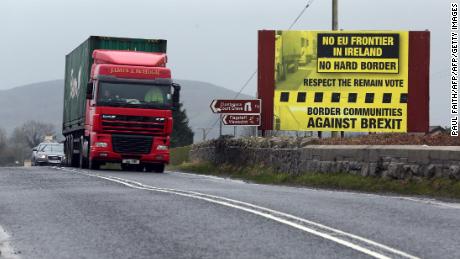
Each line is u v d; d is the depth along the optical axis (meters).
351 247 13.45
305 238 14.44
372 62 47.94
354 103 47.94
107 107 41.12
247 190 26.16
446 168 25.69
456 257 12.63
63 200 21.22
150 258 12.56
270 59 48.19
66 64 58.38
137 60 42.25
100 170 43.59
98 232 15.32
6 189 25.47
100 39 46.50
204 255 12.77
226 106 44.31
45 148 76.12
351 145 32.31
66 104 56.62
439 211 19.38
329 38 48.03
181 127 137.25
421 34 47.75
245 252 13.02
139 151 41.59
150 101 41.62
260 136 48.03
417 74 47.75
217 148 49.47
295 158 36.47
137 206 19.55
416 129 47.72
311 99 48.06
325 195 24.25
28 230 15.67
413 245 13.77
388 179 28.47
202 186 28.62
